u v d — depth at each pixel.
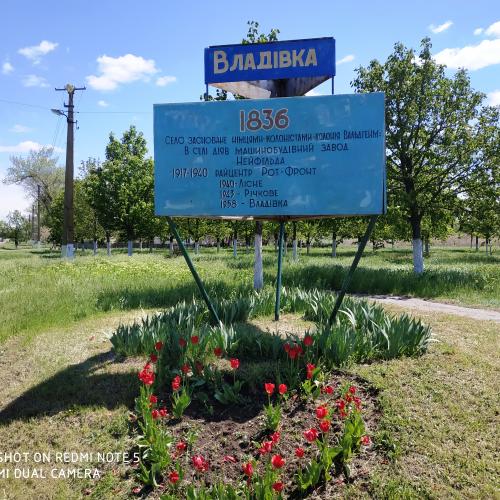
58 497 3.65
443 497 3.48
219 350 4.92
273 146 6.09
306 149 6.02
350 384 4.79
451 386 4.88
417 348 5.76
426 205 14.88
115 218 32.62
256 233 12.16
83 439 4.27
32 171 56.03
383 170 5.89
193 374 4.98
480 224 15.72
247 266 18.42
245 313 7.68
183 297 10.25
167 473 3.76
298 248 46.91
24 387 5.29
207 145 6.22
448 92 15.05
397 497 3.47
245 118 6.15
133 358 5.88
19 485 3.79
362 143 5.92
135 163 32.88
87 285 11.79
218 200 6.21
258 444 3.97
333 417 4.30
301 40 6.62
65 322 8.17
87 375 5.43
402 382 4.93
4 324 7.72
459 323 7.81
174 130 6.27
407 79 15.30
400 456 3.88
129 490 3.67
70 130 24.42
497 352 6.01
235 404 4.60
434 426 4.23
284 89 8.12
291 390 4.72
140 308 9.58
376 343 5.78
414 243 15.52
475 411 4.47
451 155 15.09
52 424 4.52
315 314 7.70
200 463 3.34
